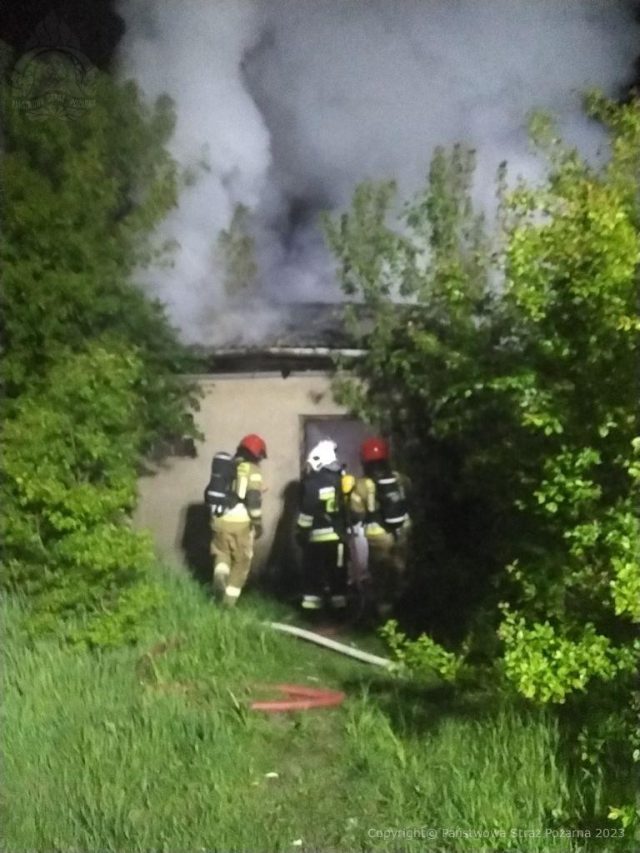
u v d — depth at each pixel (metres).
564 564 3.47
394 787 3.49
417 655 3.65
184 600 4.16
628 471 3.21
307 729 3.78
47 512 4.07
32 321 4.17
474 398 3.79
